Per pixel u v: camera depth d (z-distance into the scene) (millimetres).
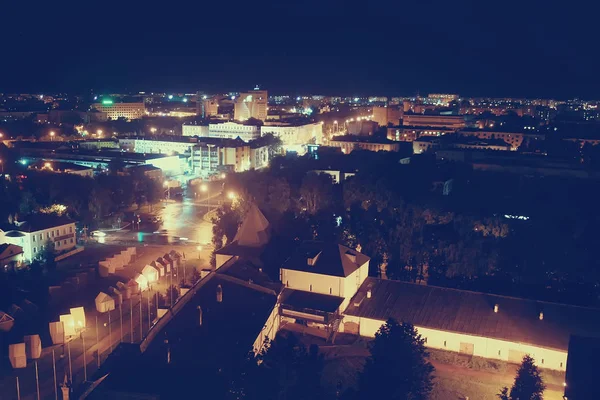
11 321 113312
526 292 128750
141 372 78188
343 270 114750
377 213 167000
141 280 136000
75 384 92750
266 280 119250
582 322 103250
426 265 143500
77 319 112125
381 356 82000
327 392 85875
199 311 96938
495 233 155000
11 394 90250
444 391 91312
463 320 105500
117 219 195500
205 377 77438
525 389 76625
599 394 66688
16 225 160750
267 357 82250
